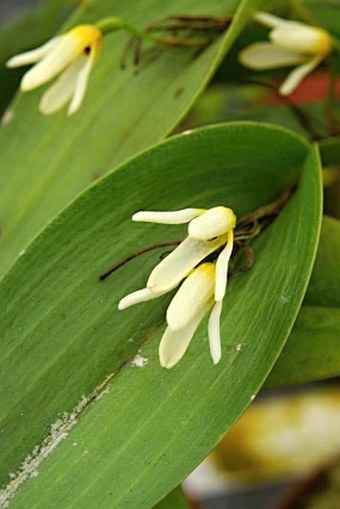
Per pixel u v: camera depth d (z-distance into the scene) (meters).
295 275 0.22
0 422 0.22
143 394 0.22
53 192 0.26
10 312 0.23
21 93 0.27
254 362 0.22
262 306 0.22
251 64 0.28
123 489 0.21
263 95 0.35
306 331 0.24
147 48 0.27
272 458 0.37
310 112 0.32
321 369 0.24
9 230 0.26
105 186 0.23
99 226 0.23
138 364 0.23
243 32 0.29
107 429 0.22
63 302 0.23
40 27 0.31
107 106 0.27
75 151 0.27
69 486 0.22
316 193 0.22
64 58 0.25
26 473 0.22
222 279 0.21
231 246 0.22
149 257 0.23
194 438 0.22
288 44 0.27
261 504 0.42
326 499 0.34
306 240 0.22
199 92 0.25
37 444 0.22
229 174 0.24
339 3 0.29
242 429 0.38
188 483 0.37
